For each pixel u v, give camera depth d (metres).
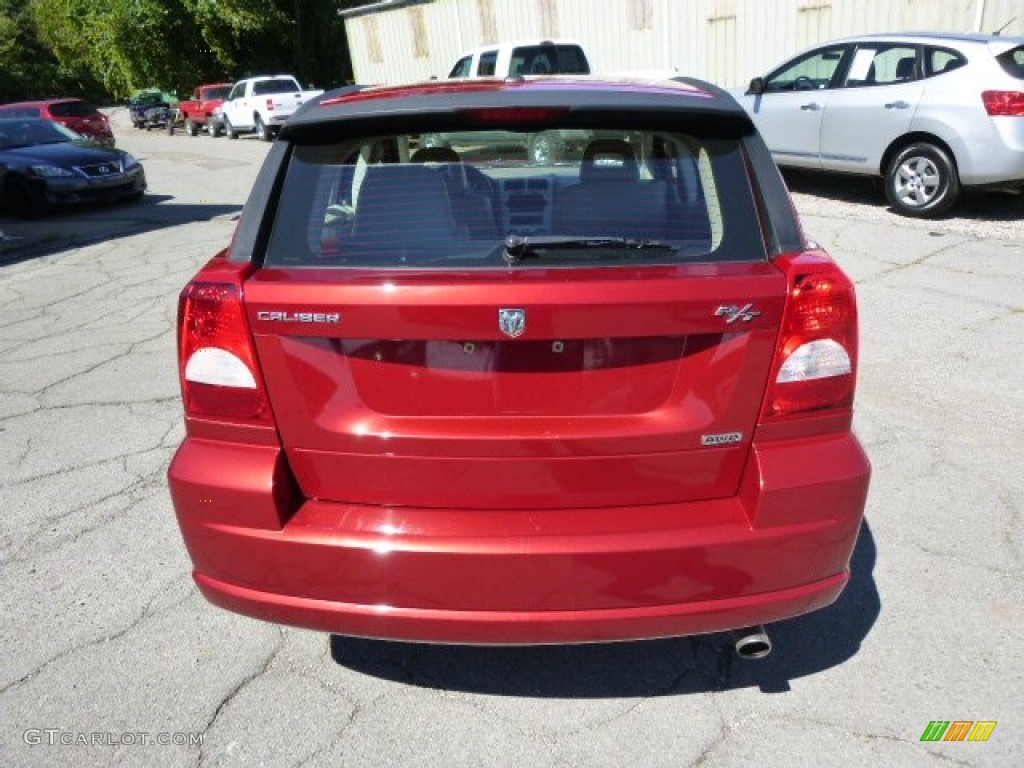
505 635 2.06
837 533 2.08
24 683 2.54
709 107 2.22
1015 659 2.50
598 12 15.23
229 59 31.77
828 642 2.62
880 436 3.89
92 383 5.05
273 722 2.38
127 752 2.28
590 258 2.05
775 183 2.20
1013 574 2.88
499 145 2.27
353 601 2.09
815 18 12.19
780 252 2.09
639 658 2.61
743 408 2.04
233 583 2.16
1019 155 7.48
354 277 2.03
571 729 2.32
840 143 8.80
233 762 2.24
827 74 9.02
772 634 2.66
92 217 11.76
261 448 2.13
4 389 5.01
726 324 1.97
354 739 2.31
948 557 2.99
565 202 2.18
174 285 7.47
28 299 7.25
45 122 13.44
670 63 14.39
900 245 7.21
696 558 2.01
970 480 3.49
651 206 2.17
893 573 2.91
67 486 3.75
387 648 2.68
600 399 2.04
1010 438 3.83
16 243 9.84
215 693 2.49
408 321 1.96
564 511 2.10
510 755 2.24
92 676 2.57
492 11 17.27
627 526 2.04
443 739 2.30
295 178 2.25
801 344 2.02
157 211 12.02
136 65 32.78
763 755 2.21
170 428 4.35
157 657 2.65
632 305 1.93
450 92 2.40
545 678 2.53
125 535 3.34
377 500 2.13
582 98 2.25
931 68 7.96
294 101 21.80
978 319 5.33
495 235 2.12
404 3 19.48
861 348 4.95
